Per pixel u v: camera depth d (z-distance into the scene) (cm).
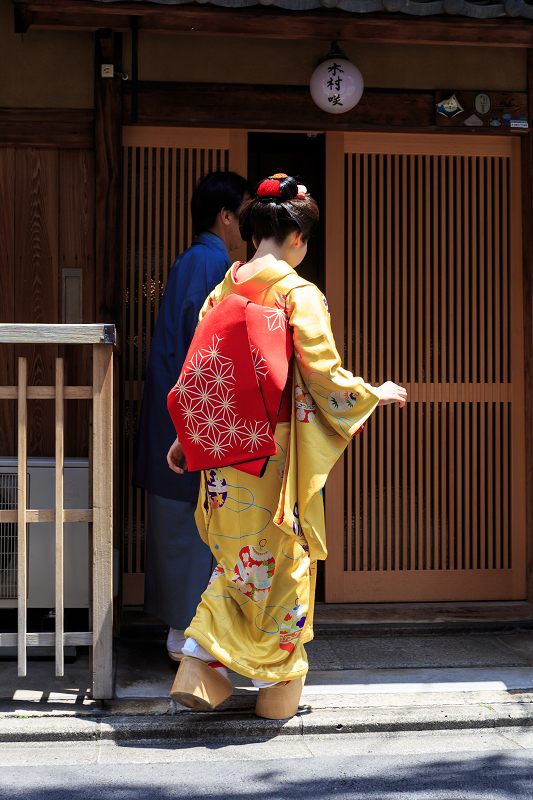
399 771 221
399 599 369
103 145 340
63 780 213
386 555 371
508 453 378
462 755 234
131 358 354
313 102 354
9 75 343
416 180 373
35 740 238
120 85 344
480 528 375
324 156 368
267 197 244
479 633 348
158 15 302
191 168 358
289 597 238
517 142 377
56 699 259
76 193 347
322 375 223
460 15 311
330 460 230
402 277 373
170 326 294
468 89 366
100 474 254
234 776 217
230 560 237
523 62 370
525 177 372
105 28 322
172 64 348
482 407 376
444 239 375
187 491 284
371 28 324
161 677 285
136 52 329
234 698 265
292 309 230
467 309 376
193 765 224
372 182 369
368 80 360
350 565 367
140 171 354
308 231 247
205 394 227
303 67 354
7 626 331
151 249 357
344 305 370
